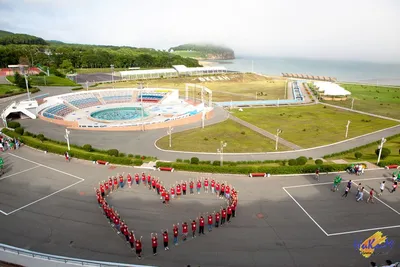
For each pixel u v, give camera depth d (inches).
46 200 1647.4
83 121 3481.8
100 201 1563.7
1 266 1104.8
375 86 7352.4
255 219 1492.4
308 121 3651.6
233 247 1286.9
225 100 5196.9
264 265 1183.6
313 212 1563.7
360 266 1184.2
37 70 6747.1
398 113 4151.1
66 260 1064.8
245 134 3056.1
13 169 2044.8
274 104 4817.9
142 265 1071.6
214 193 1753.2
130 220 1469.0
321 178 1969.7
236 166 2114.9
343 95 5172.2
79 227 1411.2
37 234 1352.1
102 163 2159.2
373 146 2746.1
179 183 1875.0
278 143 2775.6
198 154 2439.7
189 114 3668.8
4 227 1400.1
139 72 7322.8
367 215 1544.0
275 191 1784.0
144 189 1791.3
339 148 2652.6
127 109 4313.5
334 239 1349.7
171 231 1392.7
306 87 6924.2
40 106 3747.5
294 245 1305.4
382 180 1955.0
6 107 3644.2
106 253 1238.9
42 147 2400.3
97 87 5920.3
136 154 2413.9
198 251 1259.8
